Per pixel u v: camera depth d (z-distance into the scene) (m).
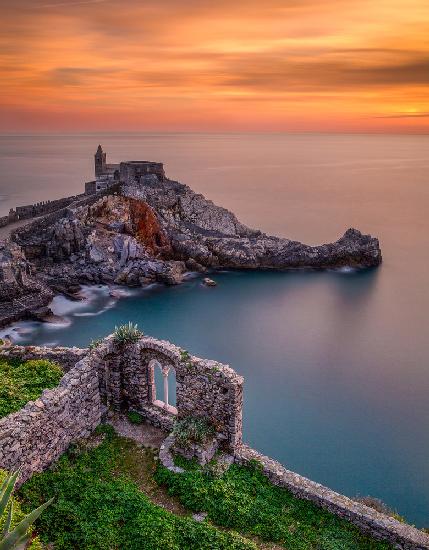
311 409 48.28
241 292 81.81
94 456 21.73
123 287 79.62
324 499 19.92
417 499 36.53
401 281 89.62
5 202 160.25
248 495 20.19
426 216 154.00
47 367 25.23
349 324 70.38
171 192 99.94
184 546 16.94
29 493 18.19
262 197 193.38
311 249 95.62
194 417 23.03
